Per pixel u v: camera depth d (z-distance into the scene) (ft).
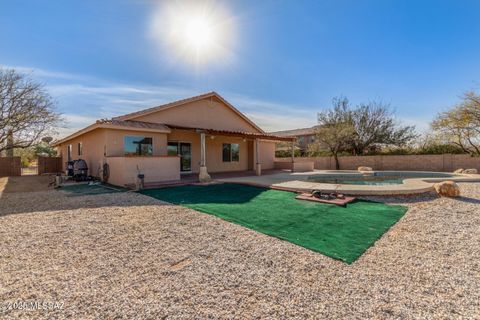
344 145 87.35
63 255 13.80
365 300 9.48
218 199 29.04
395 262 12.85
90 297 9.74
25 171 88.69
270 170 75.92
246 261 13.01
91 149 51.62
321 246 14.97
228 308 9.03
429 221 20.35
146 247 14.99
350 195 30.55
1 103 59.41
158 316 8.55
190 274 11.64
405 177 53.47
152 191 34.94
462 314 8.60
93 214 22.76
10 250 14.49
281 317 8.50
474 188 36.37
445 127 70.23
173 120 55.88
